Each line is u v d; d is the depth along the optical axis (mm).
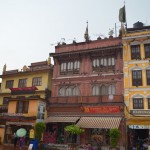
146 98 26875
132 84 28031
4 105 37188
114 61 30078
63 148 25938
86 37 34469
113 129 23906
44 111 31234
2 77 39531
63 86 32344
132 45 29297
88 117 28703
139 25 33750
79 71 31844
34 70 36188
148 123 25594
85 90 30625
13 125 31234
